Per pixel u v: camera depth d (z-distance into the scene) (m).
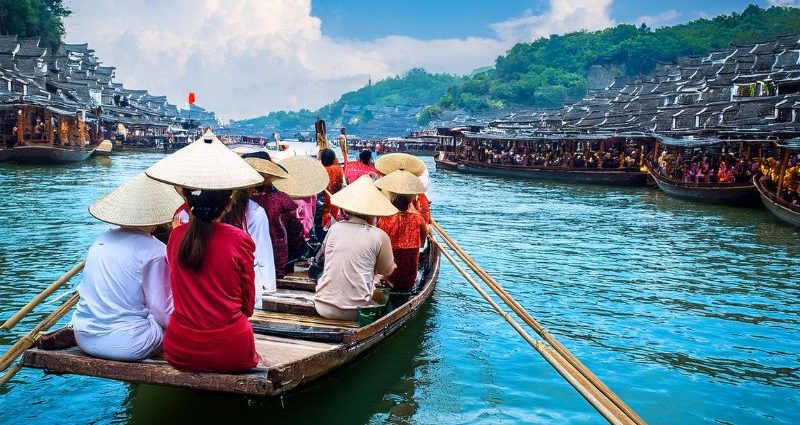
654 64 132.25
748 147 29.61
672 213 23.02
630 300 10.11
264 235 6.71
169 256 4.59
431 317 8.75
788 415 6.12
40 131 39.88
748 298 10.47
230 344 4.59
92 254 4.82
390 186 7.53
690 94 57.09
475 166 46.78
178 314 4.59
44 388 6.07
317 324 6.38
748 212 23.64
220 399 5.74
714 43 127.06
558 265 12.73
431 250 10.34
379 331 6.43
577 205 25.41
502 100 137.88
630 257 13.89
